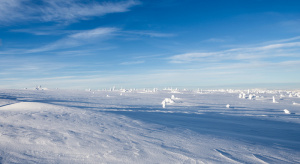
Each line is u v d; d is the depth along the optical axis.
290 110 32.97
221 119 16.50
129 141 5.70
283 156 5.25
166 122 11.39
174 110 25.28
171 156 4.50
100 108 22.80
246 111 27.97
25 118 8.91
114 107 26.44
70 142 5.22
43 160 3.92
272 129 11.88
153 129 8.12
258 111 28.89
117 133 6.72
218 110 28.08
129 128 7.93
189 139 6.53
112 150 4.72
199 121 13.80
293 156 5.34
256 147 6.07
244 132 10.00
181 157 4.46
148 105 34.84
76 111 12.96
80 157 4.16
